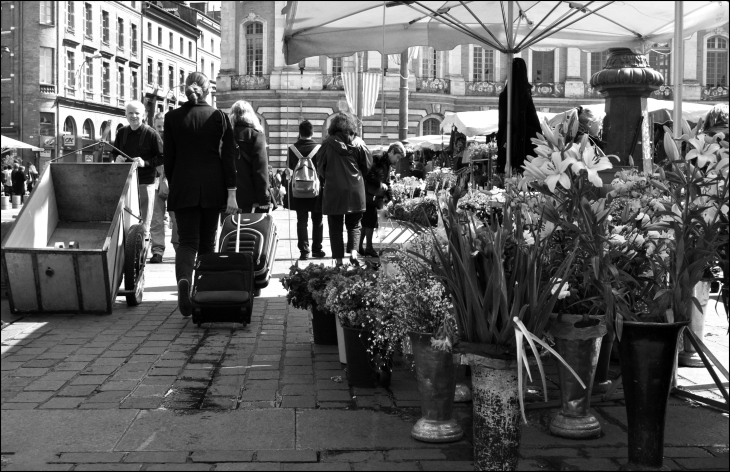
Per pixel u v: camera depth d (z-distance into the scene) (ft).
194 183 22.97
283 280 19.67
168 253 41.34
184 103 23.34
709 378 16.79
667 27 24.75
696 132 12.80
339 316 16.07
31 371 16.87
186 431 13.26
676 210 13.53
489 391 11.60
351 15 22.71
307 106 135.03
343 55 24.75
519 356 10.64
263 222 26.63
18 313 22.72
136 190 25.86
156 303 25.46
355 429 13.47
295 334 20.98
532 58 147.02
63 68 154.20
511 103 21.93
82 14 163.12
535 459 12.34
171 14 220.02
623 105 24.75
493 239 11.71
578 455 12.52
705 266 12.77
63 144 156.25
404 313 12.85
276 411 14.39
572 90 146.72
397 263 13.52
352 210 30.71
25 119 145.69
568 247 12.82
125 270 24.29
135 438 12.90
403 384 16.21
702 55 128.57
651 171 15.03
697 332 17.61
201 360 18.03
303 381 16.35
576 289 12.81
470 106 144.97
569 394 13.30
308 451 12.42
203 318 21.31
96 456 12.08
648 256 12.51
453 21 22.09
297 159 37.09
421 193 22.18
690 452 12.62
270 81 135.95
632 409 11.76
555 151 12.30
